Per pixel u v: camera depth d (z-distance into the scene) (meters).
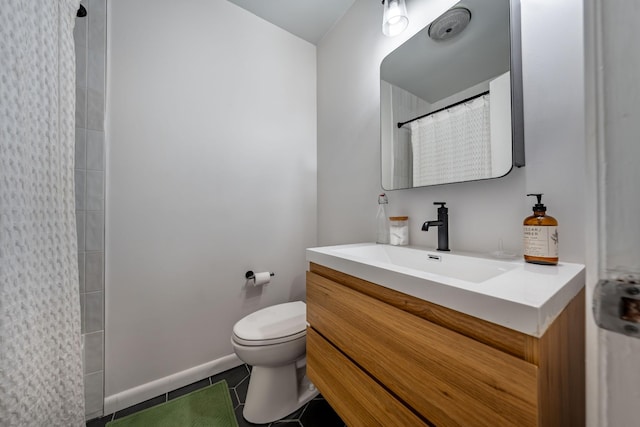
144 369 1.23
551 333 0.42
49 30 0.73
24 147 0.64
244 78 1.54
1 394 0.58
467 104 0.92
